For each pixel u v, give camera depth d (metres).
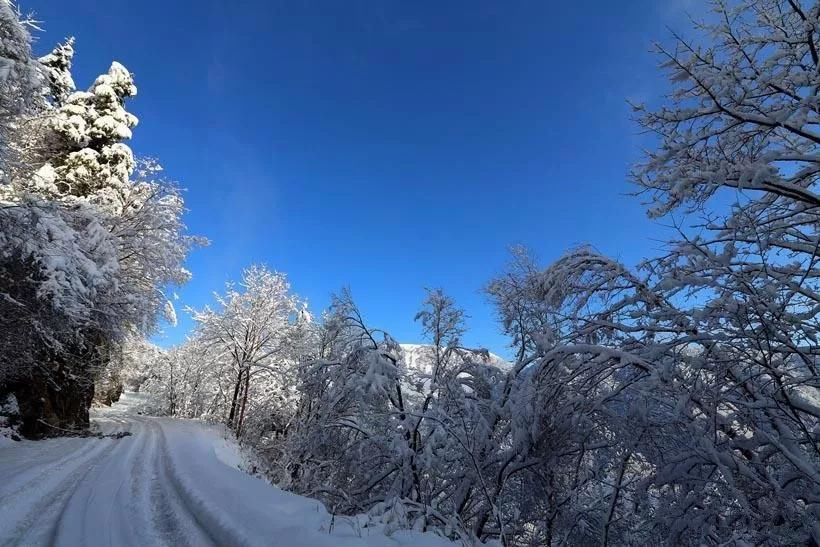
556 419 8.16
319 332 22.64
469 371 11.84
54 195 18.44
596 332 8.39
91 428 18.97
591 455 9.42
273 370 31.17
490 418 10.57
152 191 22.17
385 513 5.74
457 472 10.74
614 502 7.77
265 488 7.29
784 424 6.37
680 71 7.03
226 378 34.25
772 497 6.52
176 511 5.99
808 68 6.54
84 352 19.11
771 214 6.96
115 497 6.84
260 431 29.41
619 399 7.95
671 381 6.60
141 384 72.44
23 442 12.93
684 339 6.46
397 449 9.88
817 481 5.05
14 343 12.84
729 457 6.13
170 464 10.22
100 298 16.83
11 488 6.69
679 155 7.20
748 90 6.48
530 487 10.07
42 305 12.07
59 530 5.10
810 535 5.95
